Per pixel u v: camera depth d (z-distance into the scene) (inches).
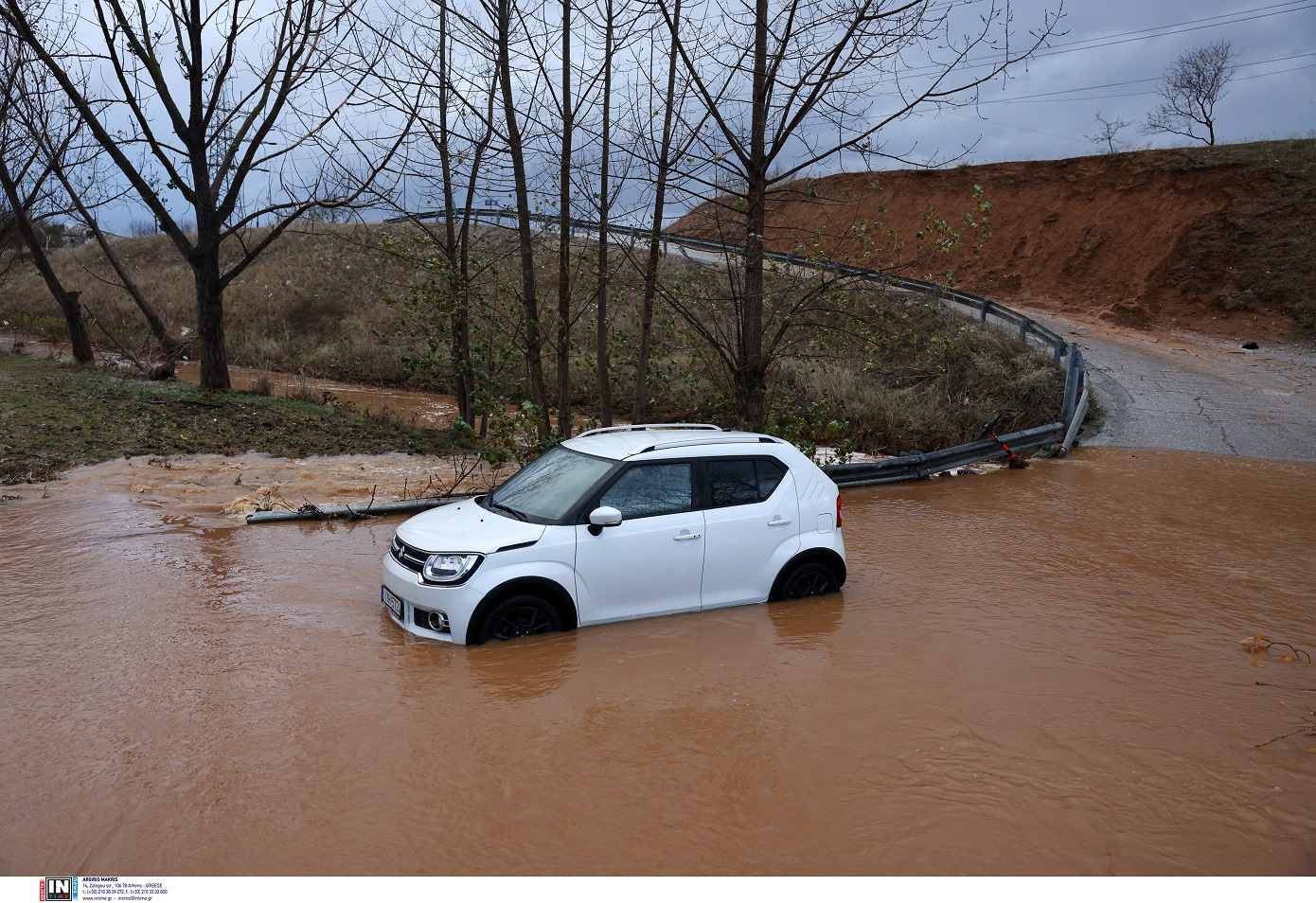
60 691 205.9
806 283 451.5
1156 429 741.3
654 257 494.0
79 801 157.6
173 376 860.6
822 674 225.6
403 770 170.7
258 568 315.6
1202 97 1790.1
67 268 2012.8
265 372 1171.9
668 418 765.9
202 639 242.2
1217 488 532.1
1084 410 715.4
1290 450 674.2
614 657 231.8
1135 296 1358.3
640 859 142.6
